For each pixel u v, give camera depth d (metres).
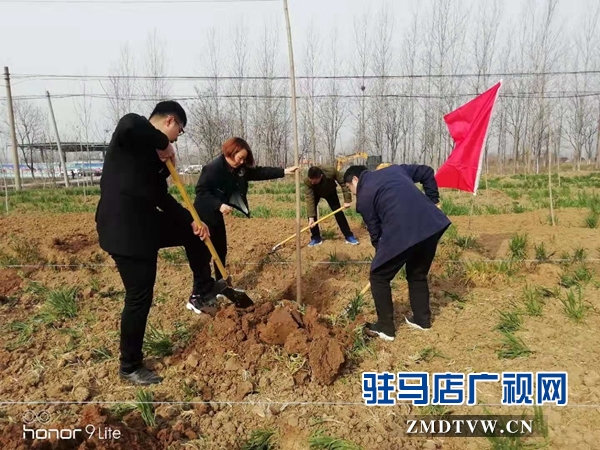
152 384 3.27
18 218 7.92
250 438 2.79
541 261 5.16
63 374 3.40
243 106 22.28
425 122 21.88
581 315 3.86
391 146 23.02
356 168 4.05
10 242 6.23
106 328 4.07
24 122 31.28
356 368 3.45
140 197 3.05
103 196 3.06
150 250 3.10
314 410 3.01
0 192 17.88
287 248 6.09
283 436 2.82
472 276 4.86
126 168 3.03
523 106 23.89
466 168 5.60
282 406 3.06
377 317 4.16
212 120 21.31
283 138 23.72
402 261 3.66
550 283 4.69
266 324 3.68
